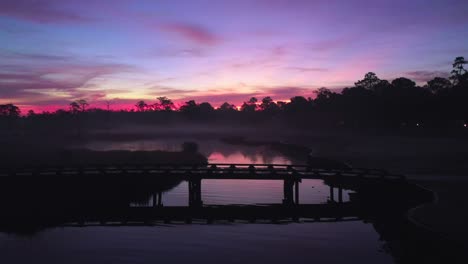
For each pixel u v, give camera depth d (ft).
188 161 183.42
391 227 72.59
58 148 242.78
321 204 99.40
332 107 379.55
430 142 225.35
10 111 535.19
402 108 267.18
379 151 203.00
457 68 317.22
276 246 65.82
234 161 194.80
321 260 59.26
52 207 95.25
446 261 49.88
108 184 102.06
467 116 235.40
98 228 78.18
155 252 63.62
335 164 159.43
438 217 62.13
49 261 59.82
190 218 86.79
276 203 101.14
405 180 95.76
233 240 70.03
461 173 118.62
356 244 66.49
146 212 92.22
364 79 386.52
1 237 71.82
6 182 96.12
